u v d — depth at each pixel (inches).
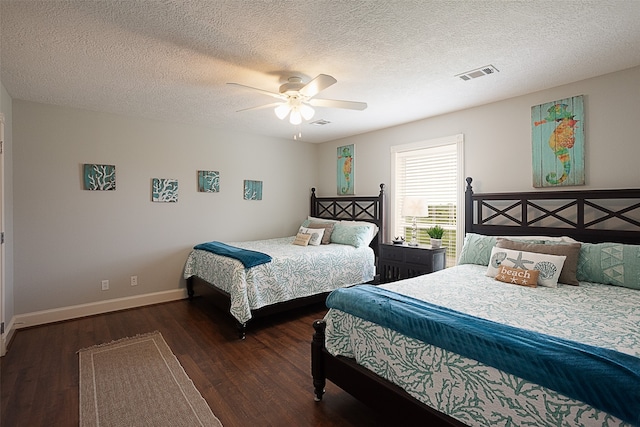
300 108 114.7
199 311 157.2
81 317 147.9
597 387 42.6
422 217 172.7
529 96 130.1
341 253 162.6
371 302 74.6
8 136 126.4
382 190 186.7
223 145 191.8
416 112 156.2
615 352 48.9
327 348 82.5
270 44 90.2
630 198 104.5
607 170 111.5
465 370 55.9
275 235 215.5
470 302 80.3
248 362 105.6
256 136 205.8
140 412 79.7
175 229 175.0
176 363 104.6
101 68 104.5
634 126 106.1
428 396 60.9
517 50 94.3
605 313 71.5
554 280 94.0
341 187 216.5
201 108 148.3
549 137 124.6
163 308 161.6
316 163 236.5
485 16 77.2
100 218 153.0
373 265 176.9
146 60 99.2
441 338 59.1
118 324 139.4
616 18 78.0
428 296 85.3
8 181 126.3
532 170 129.3
